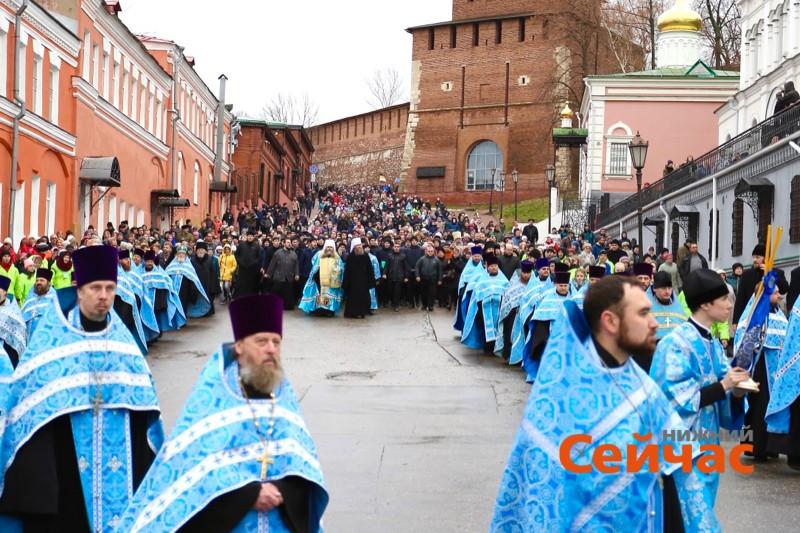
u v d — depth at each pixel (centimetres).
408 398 1498
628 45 6825
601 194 5069
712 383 660
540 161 8975
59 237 2484
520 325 1811
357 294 2725
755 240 2689
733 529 833
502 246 2766
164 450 512
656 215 3728
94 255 659
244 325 517
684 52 5472
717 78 5041
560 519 497
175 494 497
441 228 5816
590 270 1608
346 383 1641
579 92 7131
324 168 11794
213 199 5925
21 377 646
